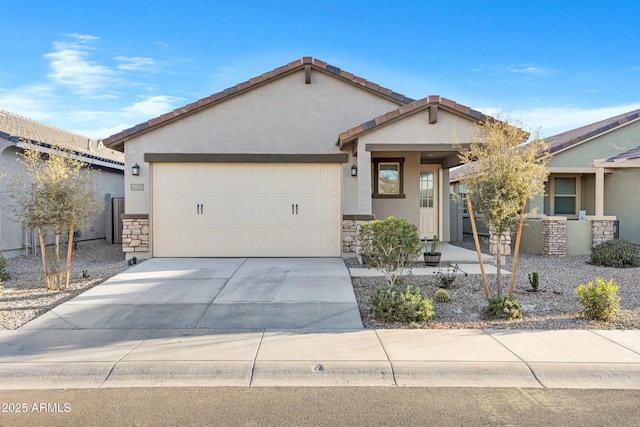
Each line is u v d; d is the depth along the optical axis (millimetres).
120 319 7062
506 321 6918
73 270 11656
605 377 5031
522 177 7500
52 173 8969
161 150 12820
